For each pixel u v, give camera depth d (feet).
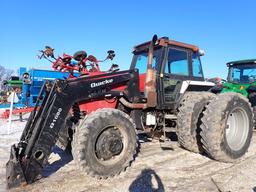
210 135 14.01
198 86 19.27
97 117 12.41
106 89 14.30
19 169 11.27
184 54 18.90
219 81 29.35
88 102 14.11
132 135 13.56
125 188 11.44
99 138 12.63
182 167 14.14
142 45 19.11
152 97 16.24
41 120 11.80
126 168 13.65
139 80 16.01
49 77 30.86
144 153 16.88
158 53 17.92
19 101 32.68
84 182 12.09
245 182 11.85
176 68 18.39
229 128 15.51
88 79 13.39
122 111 14.66
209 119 14.11
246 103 15.51
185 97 17.21
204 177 12.61
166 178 12.56
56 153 16.92
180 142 16.75
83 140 11.97
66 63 17.54
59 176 12.83
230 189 11.10
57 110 12.10
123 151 13.29
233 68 31.19
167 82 17.92
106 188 11.46
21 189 11.17
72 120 14.42
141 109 16.52
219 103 14.28
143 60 19.33
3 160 15.42
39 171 11.75
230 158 14.47
